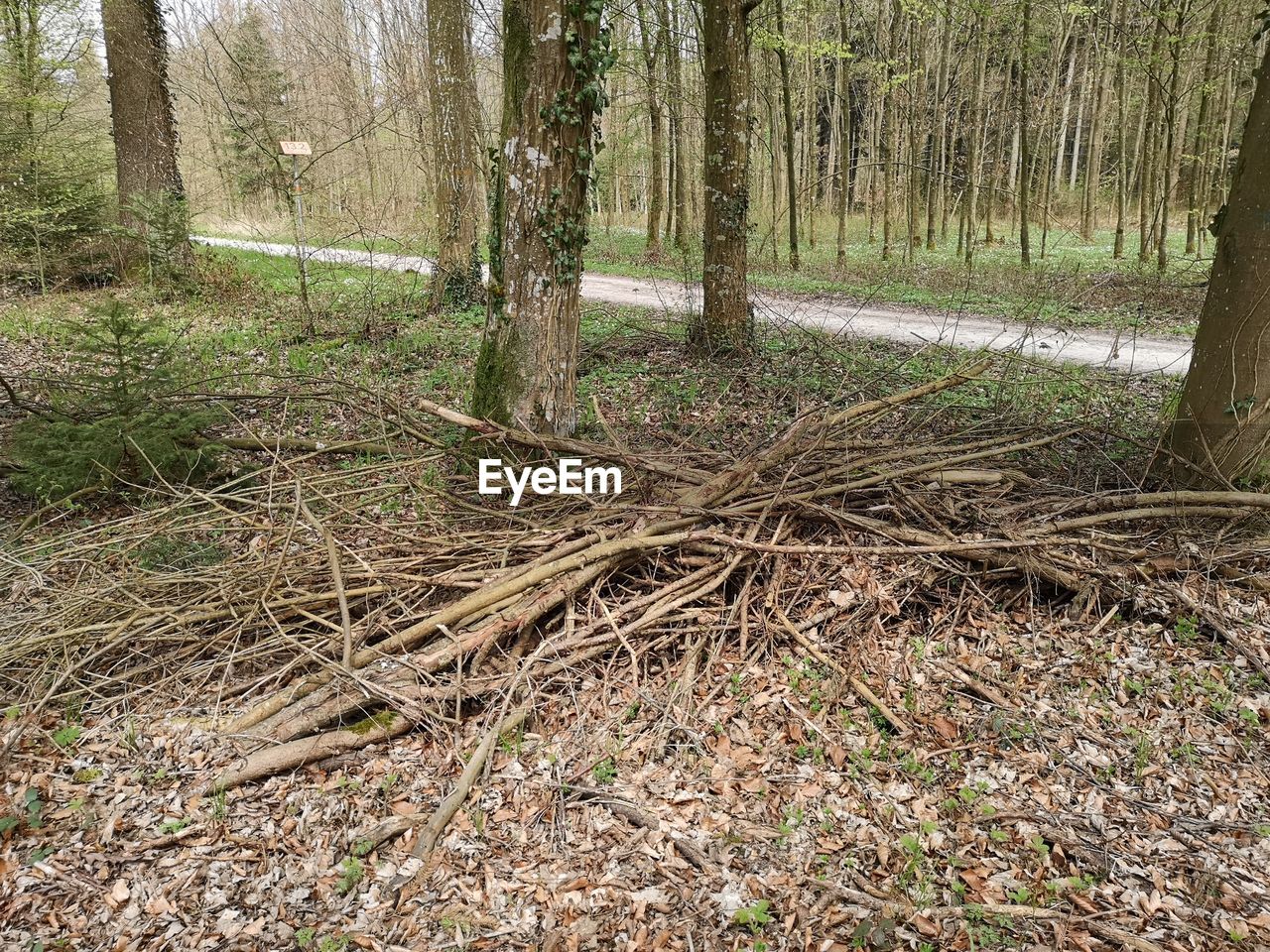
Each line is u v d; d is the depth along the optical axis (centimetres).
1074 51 2480
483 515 565
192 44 1678
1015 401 788
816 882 308
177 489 641
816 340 977
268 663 440
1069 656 439
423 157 1485
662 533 493
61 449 645
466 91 1310
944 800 349
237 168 2072
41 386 889
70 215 1551
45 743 383
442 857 323
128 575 507
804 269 2006
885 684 419
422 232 1562
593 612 459
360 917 297
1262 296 521
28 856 319
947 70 2289
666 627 455
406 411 801
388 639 430
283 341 1181
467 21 1323
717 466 623
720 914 296
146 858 320
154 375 685
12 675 425
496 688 407
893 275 1819
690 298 1184
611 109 2584
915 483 560
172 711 406
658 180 2244
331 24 1709
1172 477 572
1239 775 361
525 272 638
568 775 366
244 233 2200
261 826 338
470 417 626
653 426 789
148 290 1452
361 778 365
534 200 624
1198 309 1321
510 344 651
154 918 295
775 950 280
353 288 1400
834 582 475
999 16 1986
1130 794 353
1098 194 3002
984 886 307
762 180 2809
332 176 1678
